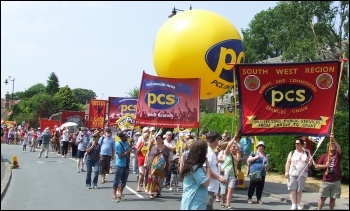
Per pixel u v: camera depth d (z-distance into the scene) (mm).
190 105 13719
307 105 10609
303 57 28625
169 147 13539
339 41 29516
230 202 11141
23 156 28141
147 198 11992
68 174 17719
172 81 13789
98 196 12188
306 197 12602
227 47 14336
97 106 25406
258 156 11734
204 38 14164
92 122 25188
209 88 14656
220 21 14633
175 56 14375
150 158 12141
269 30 51750
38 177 16594
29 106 82562
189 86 13766
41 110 78188
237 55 14570
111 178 16438
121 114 21703
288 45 31391
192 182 6297
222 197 11250
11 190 13219
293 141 17641
